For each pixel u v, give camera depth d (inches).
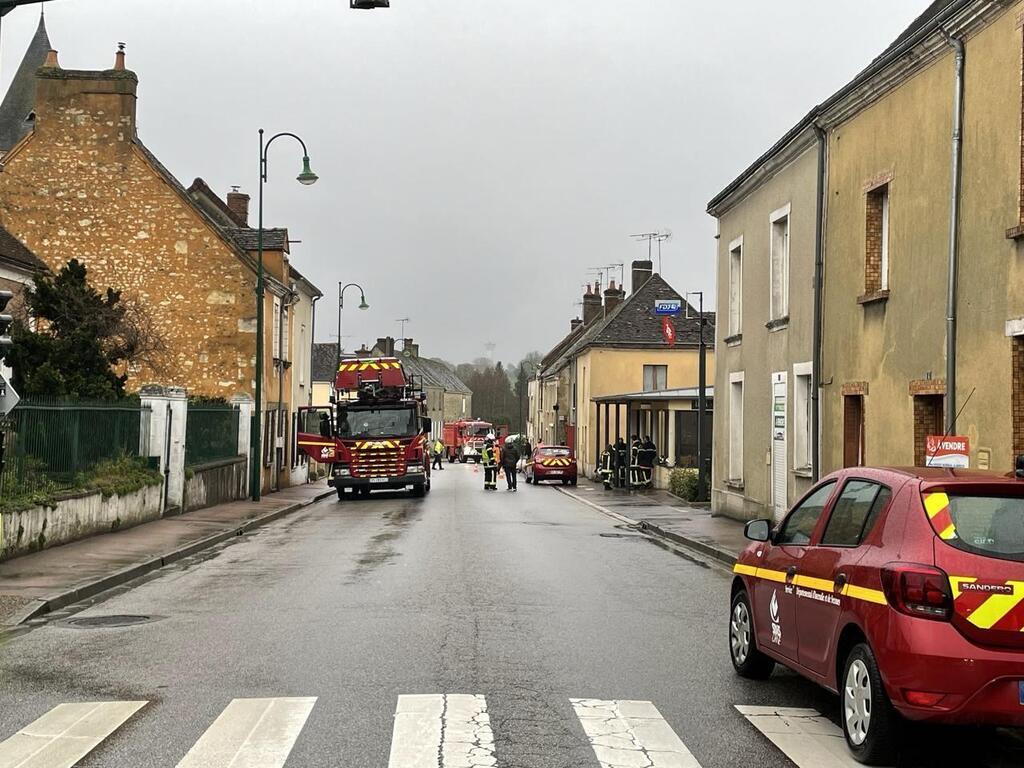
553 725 253.1
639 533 834.2
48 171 1314.0
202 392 1311.5
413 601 451.2
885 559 226.7
